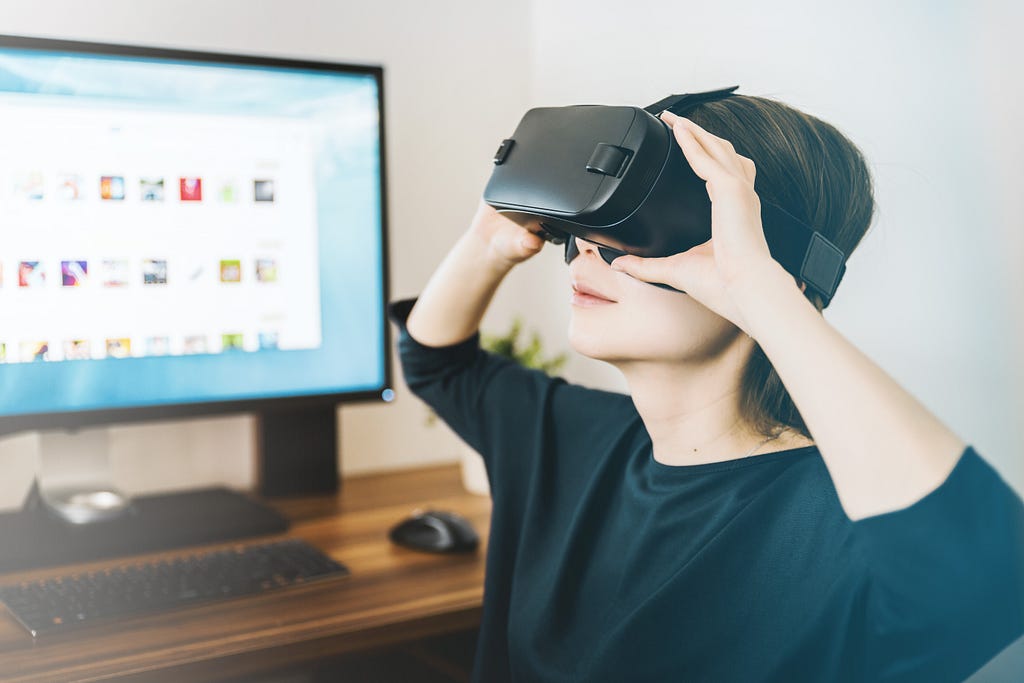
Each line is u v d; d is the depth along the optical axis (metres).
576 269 0.68
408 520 1.00
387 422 1.33
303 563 0.90
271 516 1.05
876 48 0.85
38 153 0.94
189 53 0.99
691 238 0.57
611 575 0.68
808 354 0.48
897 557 0.45
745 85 0.96
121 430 1.15
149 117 0.98
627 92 1.15
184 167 1.00
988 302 0.79
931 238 0.81
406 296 1.33
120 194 0.98
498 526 0.81
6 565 0.90
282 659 0.74
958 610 0.45
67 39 0.95
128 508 1.05
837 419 0.46
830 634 0.54
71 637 0.75
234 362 1.05
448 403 0.88
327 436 1.20
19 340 0.95
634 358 0.65
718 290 0.54
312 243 1.08
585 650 0.66
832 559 0.55
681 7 1.05
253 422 1.19
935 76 0.81
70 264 0.96
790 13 0.92
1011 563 0.45
